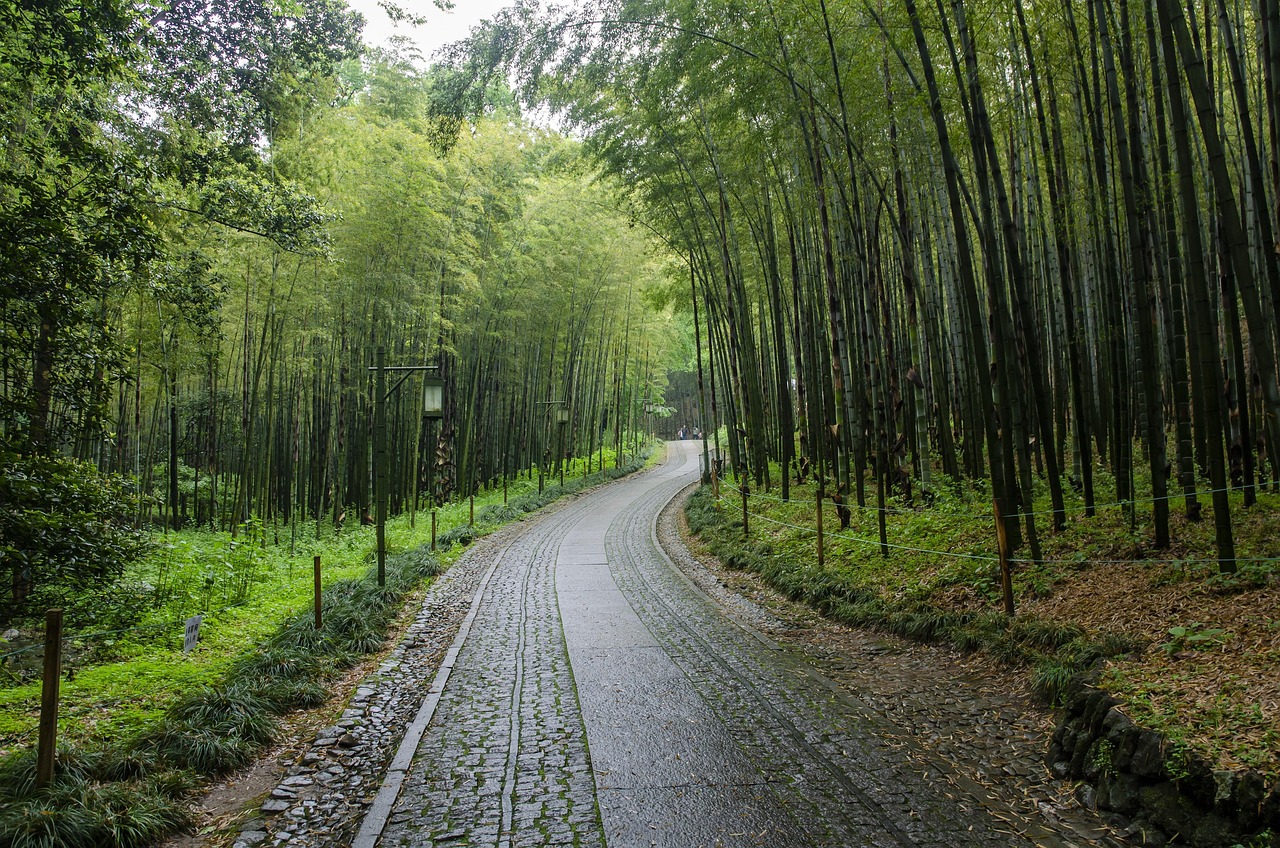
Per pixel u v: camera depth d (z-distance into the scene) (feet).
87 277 23.11
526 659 21.50
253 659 20.53
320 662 21.01
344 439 61.11
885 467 39.70
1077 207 26.48
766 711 16.39
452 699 17.99
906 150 30.68
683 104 37.11
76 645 23.00
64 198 22.36
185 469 76.38
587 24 31.76
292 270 48.98
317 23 35.55
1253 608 15.10
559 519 61.82
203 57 32.04
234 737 15.29
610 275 80.33
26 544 21.33
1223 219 15.44
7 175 21.02
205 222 35.24
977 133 22.02
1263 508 20.62
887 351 35.94
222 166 32.60
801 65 29.17
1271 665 12.59
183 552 34.86
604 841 10.92
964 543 26.25
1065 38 23.22
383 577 31.71
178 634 24.41
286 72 35.50
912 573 26.03
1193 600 16.60
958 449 44.73
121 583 27.40
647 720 16.01
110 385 25.63
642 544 47.09
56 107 25.70
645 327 102.99
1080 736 12.76
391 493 64.39
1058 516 24.04
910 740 14.53
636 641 23.27
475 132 56.18
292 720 17.54
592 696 17.78
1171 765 10.67
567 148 59.11
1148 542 20.57
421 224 50.39
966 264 21.53
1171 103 16.38
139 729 15.80
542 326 81.56
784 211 42.93
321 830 11.85
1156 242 24.29
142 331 42.09
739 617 26.68
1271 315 25.59
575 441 107.65
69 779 12.39
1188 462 19.36
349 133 45.39
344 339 54.65
